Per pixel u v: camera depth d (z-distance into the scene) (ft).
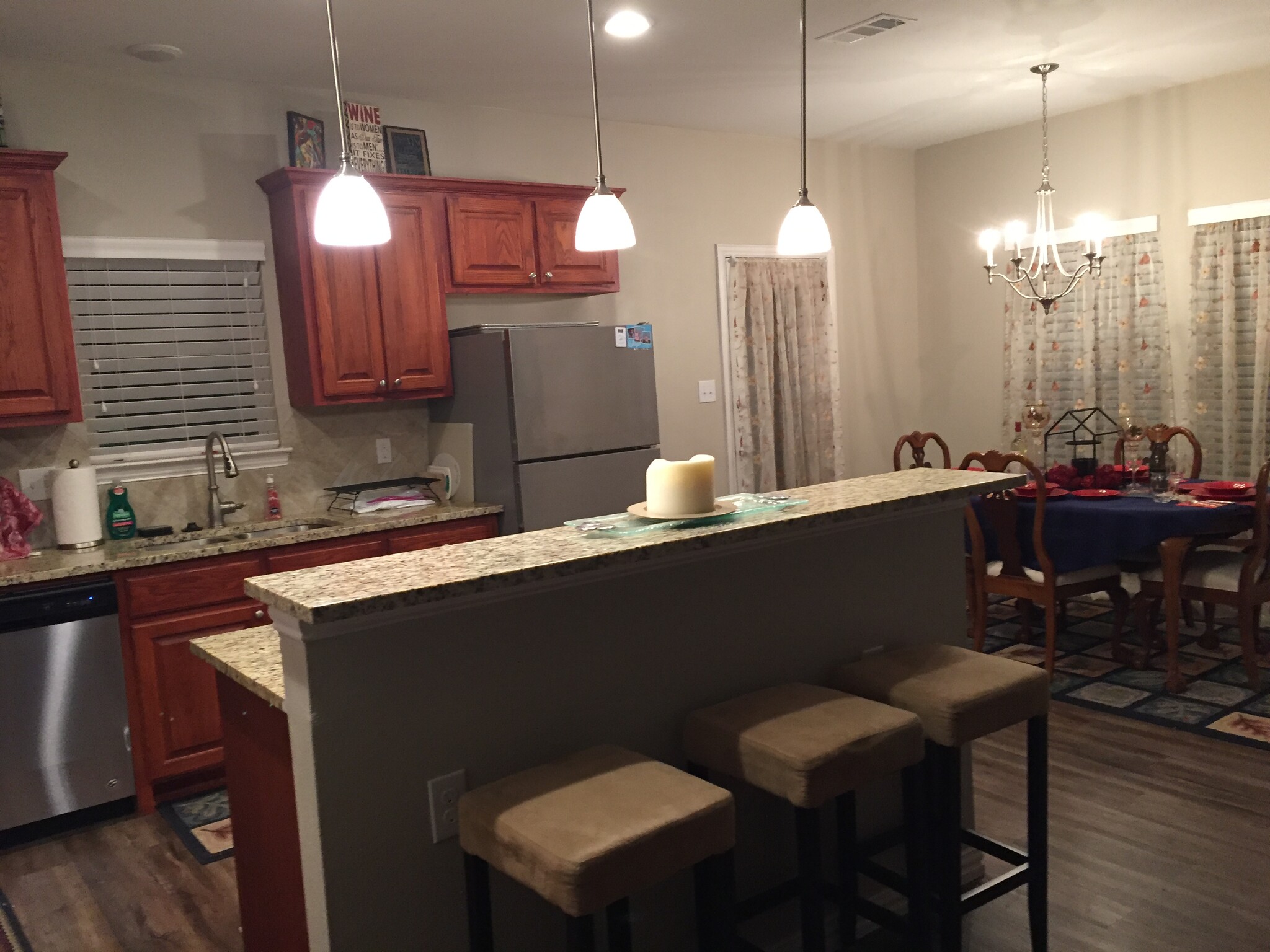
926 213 20.27
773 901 6.84
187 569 11.05
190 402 12.92
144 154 12.37
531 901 5.96
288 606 4.93
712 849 5.08
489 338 13.16
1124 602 13.80
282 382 13.48
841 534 7.52
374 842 5.34
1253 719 11.58
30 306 10.82
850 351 19.61
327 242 6.65
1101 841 8.98
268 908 6.33
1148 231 16.69
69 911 8.86
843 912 7.30
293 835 5.76
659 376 17.06
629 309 16.63
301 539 11.72
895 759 5.99
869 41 12.82
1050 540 13.25
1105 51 13.88
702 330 17.56
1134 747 11.01
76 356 11.34
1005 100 16.43
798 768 5.55
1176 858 8.60
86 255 11.97
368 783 5.30
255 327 13.32
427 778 5.52
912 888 6.76
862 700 6.40
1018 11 12.02
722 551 6.68
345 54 12.06
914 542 8.07
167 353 12.73
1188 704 12.16
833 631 7.53
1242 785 9.91
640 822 4.86
